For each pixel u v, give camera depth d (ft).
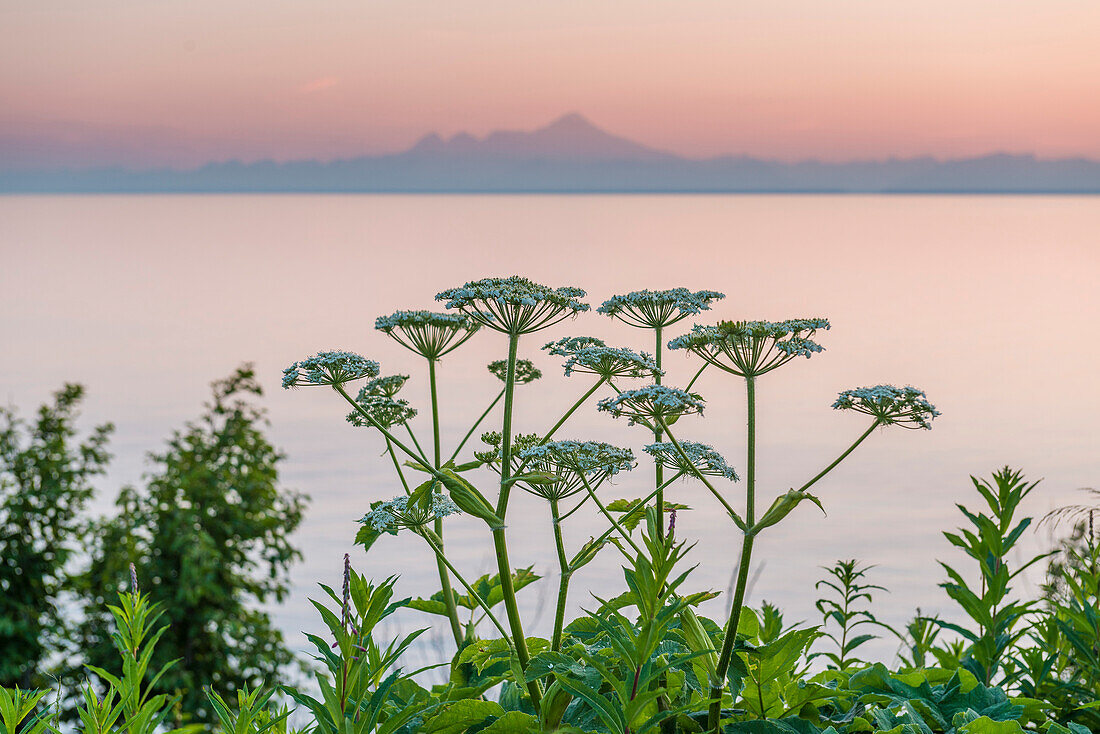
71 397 59.41
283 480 188.85
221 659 52.60
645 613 8.79
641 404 9.57
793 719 10.03
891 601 64.59
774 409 249.96
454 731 9.73
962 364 319.06
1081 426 221.66
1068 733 9.61
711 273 584.40
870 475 178.19
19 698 9.37
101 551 55.21
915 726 9.63
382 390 12.31
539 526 107.96
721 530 111.24
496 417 193.06
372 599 8.98
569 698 9.34
